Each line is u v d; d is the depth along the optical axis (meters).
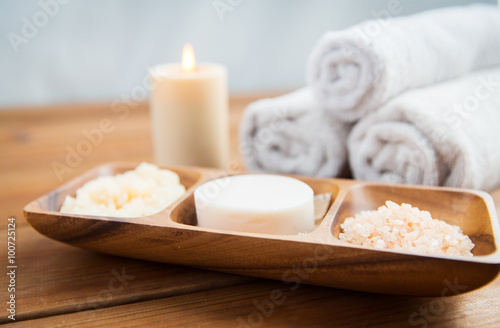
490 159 0.55
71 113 0.86
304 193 0.50
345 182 0.52
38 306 0.46
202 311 0.45
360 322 0.44
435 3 0.94
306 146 0.61
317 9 0.92
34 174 0.66
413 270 0.42
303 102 0.61
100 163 0.68
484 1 0.94
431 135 0.54
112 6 0.86
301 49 0.94
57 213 0.48
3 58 0.86
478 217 0.48
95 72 0.89
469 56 0.62
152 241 0.47
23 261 0.51
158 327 0.44
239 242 0.45
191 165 0.62
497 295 0.46
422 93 0.57
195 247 0.46
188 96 0.60
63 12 0.85
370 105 0.56
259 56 0.93
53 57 0.87
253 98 0.90
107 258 0.51
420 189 0.50
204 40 0.90
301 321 0.44
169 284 0.48
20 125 0.81
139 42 0.89
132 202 0.51
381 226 0.47
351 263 0.43
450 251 0.44
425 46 0.58
